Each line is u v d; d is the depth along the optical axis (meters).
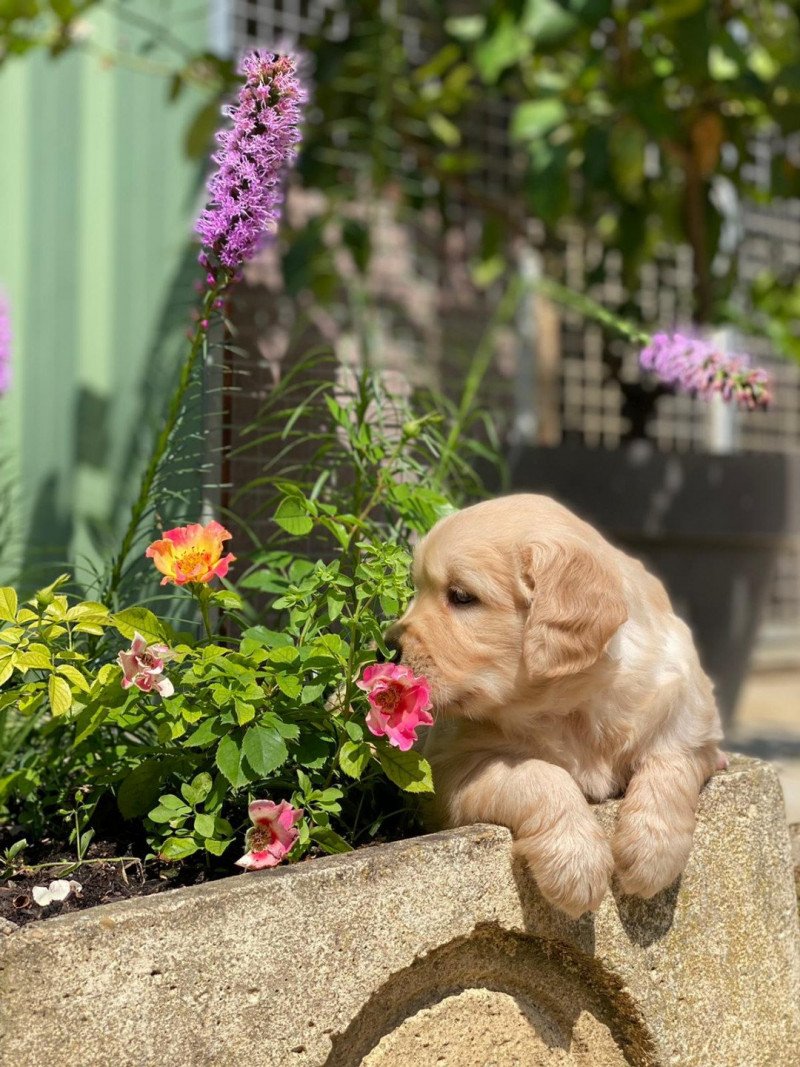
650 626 0.66
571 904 0.60
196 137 1.49
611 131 1.40
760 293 1.69
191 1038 0.50
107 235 1.59
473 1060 0.61
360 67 1.62
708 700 0.68
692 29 1.28
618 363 1.79
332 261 1.63
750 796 0.70
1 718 0.72
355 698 0.64
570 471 1.38
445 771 0.65
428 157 1.75
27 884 0.60
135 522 0.76
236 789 0.63
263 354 0.98
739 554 1.48
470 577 0.63
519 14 1.37
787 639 2.32
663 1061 0.65
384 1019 0.58
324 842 0.61
